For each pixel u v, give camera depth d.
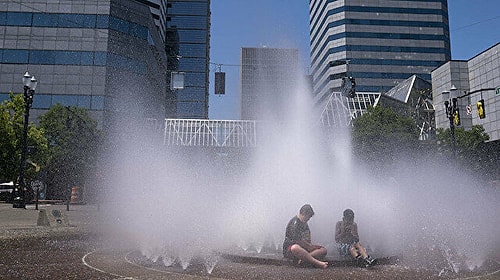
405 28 99.38
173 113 79.12
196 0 134.12
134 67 47.62
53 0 46.03
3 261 7.07
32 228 13.29
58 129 37.69
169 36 131.00
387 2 99.75
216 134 46.19
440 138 36.81
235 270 6.54
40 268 6.49
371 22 98.75
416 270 6.79
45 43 45.47
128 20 47.69
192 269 6.60
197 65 129.88
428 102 55.75
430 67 98.50
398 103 52.25
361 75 96.88
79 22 45.88
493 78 43.34
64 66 45.12
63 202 34.62
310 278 5.97
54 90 44.75
